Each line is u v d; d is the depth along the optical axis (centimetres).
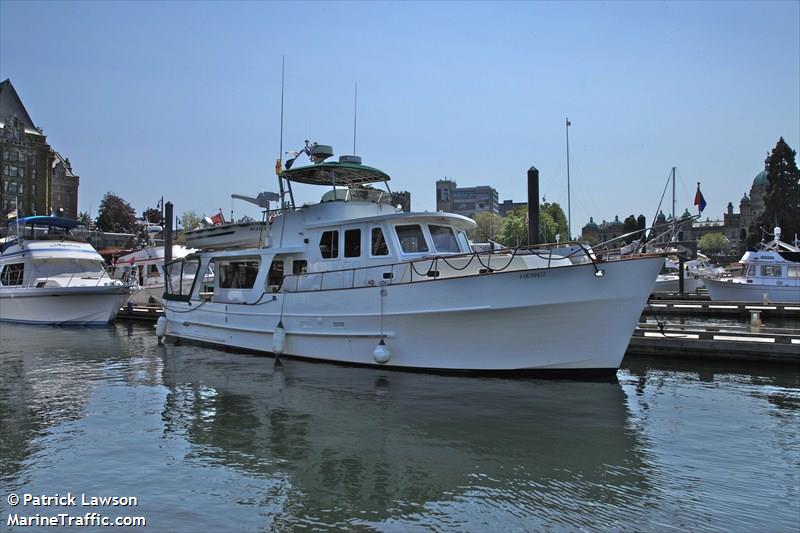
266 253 1543
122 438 880
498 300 1154
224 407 1051
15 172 9806
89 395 1170
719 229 14275
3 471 750
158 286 3222
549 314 1140
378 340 1291
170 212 3088
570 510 627
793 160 7556
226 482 706
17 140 9862
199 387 1217
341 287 1380
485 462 768
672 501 650
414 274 1303
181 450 823
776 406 1080
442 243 1383
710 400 1127
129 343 1995
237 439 868
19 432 917
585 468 749
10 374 1410
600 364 1148
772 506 638
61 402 1113
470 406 1023
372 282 1345
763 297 3303
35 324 2689
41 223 3012
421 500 652
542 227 7350
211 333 1733
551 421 944
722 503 645
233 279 1706
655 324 2239
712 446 839
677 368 1504
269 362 1449
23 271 2795
